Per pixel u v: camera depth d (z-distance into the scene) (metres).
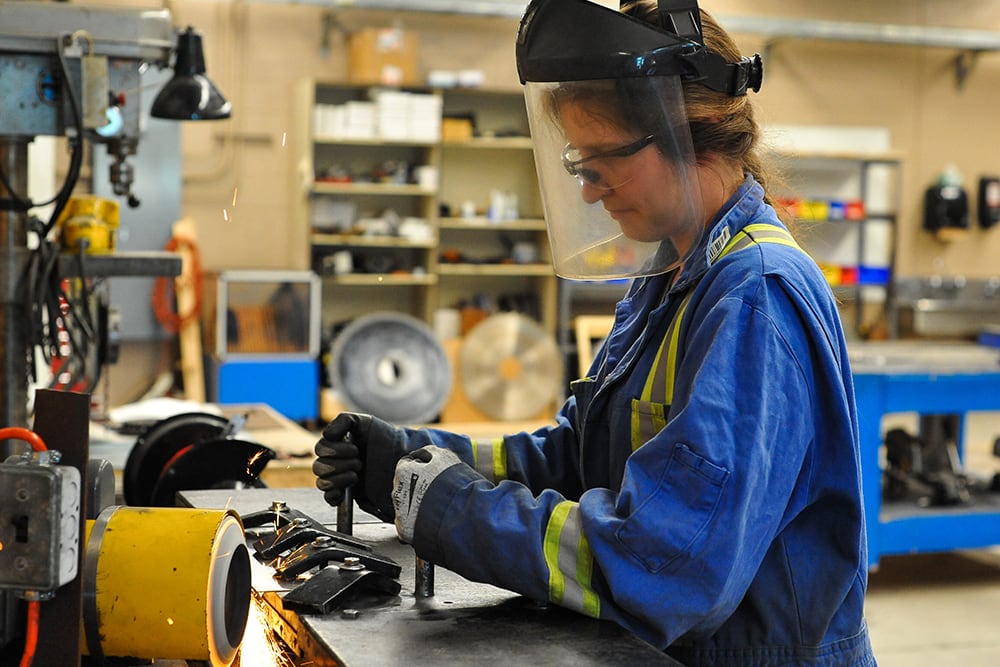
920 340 8.27
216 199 6.89
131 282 6.04
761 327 1.14
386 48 6.76
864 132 8.12
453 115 6.98
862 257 7.91
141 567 1.12
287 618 1.21
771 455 1.13
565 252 1.31
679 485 1.09
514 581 1.16
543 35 1.20
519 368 5.45
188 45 2.87
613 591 1.10
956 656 3.76
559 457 1.55
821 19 8.02
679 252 1.26
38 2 2.12
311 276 6.03
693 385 1.12
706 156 1.26
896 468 4.53
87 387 2.93
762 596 1.22
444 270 6.92
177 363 6.51
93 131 2.21
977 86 8.38
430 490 1.20
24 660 1.03
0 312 2.19
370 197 7.20
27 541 0.99
